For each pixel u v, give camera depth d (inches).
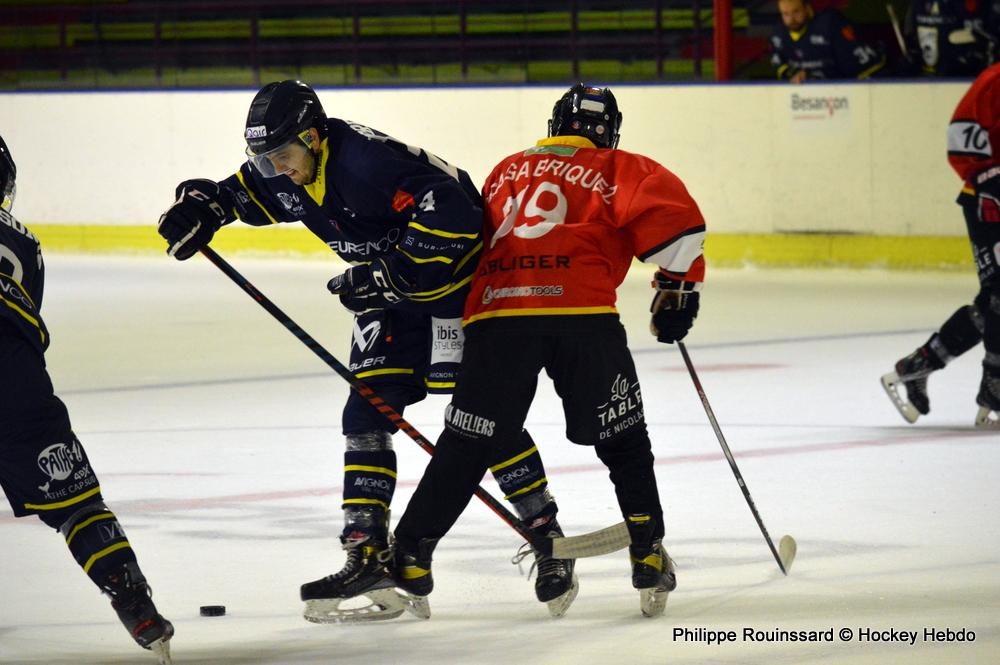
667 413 714.2
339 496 550.0
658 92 1350.9
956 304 1106.7
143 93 1517.0
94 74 1850.4
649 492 394.6
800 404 733.9
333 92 1465.3
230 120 1488.7
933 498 533.0
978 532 481.4
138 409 747.4
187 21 1866.4
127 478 585.9
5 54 1909.4
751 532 488.7
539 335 386.6
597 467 595.2
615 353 391.2
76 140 1550.2
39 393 351.6
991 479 563.8
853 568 440.5
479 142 1417.3
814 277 1285.7
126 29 1879.9
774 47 1362.0
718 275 1314.0
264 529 501.0
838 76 1323.8
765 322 1039.0
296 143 392.2
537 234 389.4
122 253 1542.8
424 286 393.7
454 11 1777.8
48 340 362.6
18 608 411.8
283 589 428.8
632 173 394.3
